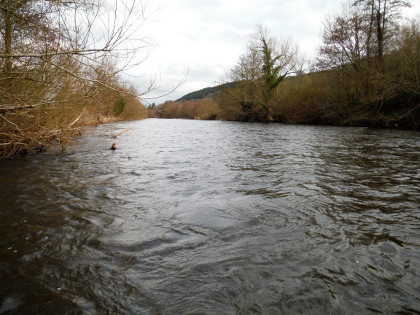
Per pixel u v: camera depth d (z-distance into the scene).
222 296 2.65
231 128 27.92
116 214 4.64
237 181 6.84
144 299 2.59
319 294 2.69
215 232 4.01
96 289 2.71
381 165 8.65
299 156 10.45
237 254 3.41
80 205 5.04
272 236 3.89
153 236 3.86
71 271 2.99
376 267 3.15
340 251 3.49
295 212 4.79
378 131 21.44
